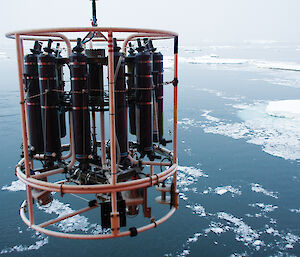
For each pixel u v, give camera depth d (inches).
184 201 758.5
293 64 3944.4
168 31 161.8
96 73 178.9
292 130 1258.0
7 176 866.1
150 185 161.9
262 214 706.8
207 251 592.4
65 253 591.2
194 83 2444.6
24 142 160.9
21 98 156.5
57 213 711.7
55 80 179.8
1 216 687.1
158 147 222.7
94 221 681.0
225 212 716.0
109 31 140.7
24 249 596.4
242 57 5187.0
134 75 191.3
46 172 177.2
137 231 159.9
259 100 1829.5
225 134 1216.8
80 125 173.3
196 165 949.2
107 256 583.8
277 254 578.9
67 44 180.9
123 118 178.9
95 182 179.8
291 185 833.5
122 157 183.2
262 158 997.8
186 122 1364.4
